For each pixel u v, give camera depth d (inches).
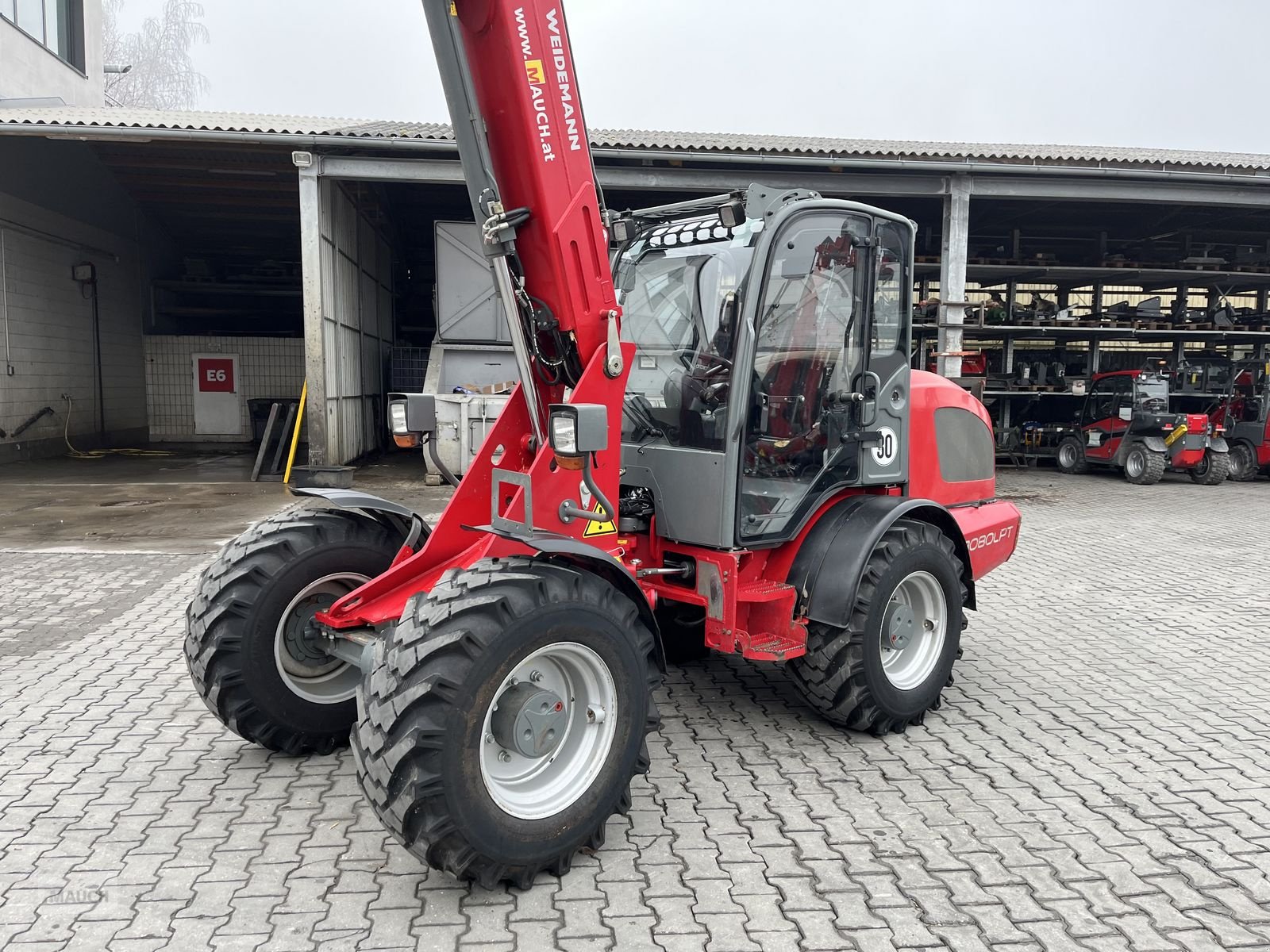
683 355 144.1
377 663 104.5
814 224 140.3
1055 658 202.1
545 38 115.2
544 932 99.7
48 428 594.2
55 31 656.4
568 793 110.8
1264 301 683.4
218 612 133.2
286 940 97.8
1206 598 257.6
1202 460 544.4
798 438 146.6
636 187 443.5
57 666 185.3
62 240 598.5
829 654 146.3
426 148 415.8
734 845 118.7
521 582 106.0
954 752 149.5
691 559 146.9
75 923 100.5
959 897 107.3
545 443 118.8
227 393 739.4
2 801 128.8
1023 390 595.5
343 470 431.2
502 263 118.5
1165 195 466.6
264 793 131.9
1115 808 130.7
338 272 498.0
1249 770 144.0
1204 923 103.3
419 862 114.0
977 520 185.2
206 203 684.1
